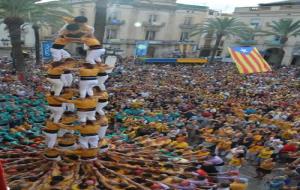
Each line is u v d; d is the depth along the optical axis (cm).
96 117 870
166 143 1093
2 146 998
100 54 834
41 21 3027
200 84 3206
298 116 1914
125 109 1873
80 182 750
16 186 716
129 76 3328
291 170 1188
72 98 814
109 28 6016
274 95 2739
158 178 825
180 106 2020
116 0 4591
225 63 5431
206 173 904
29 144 991
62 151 827
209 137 1482
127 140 1116
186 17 6550
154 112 1830
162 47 6438
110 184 764
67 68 796
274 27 4916
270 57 5797
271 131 1575
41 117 1527
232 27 4950
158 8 6272
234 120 1742
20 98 1858
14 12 2462
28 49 5328
